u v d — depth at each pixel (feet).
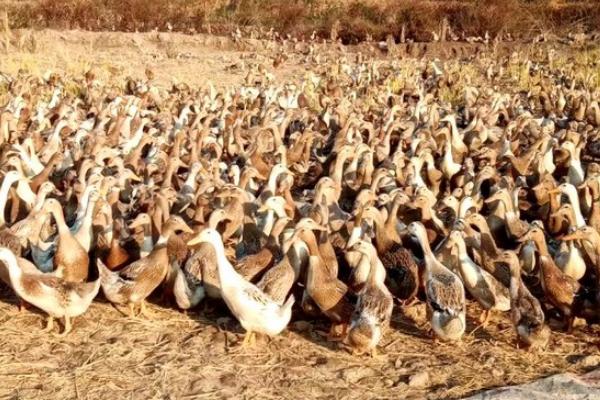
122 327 35.60
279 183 47.09
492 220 43.83
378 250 38.93
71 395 30.73
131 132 61.93
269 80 91.04
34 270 35.50
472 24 132.05
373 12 139.23
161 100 76.64
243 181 48.06
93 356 33.24
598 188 47.44
